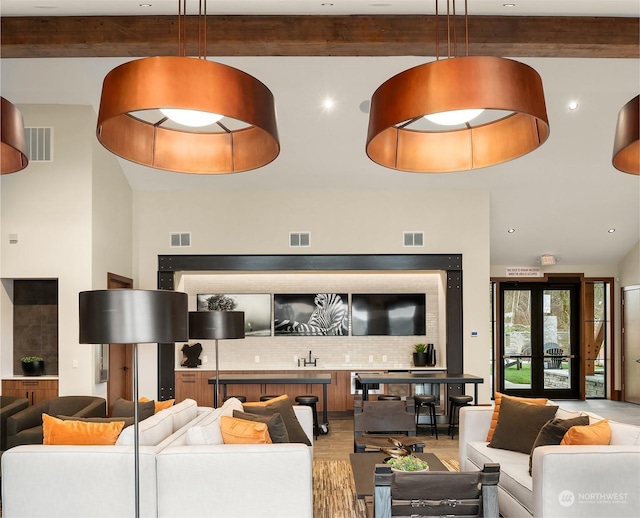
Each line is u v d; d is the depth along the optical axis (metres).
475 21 5.47
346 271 9.23
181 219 9.12
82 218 7.41
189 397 9.14
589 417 4.42
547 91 7.29
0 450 5.61
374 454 4.78
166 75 2.34
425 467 4.12
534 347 11.12
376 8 5.31
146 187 9.08
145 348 9.06
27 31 5.48
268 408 5.07
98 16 5.48
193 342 9.51
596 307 11.19
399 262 9.12
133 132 2.92
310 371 9.40
